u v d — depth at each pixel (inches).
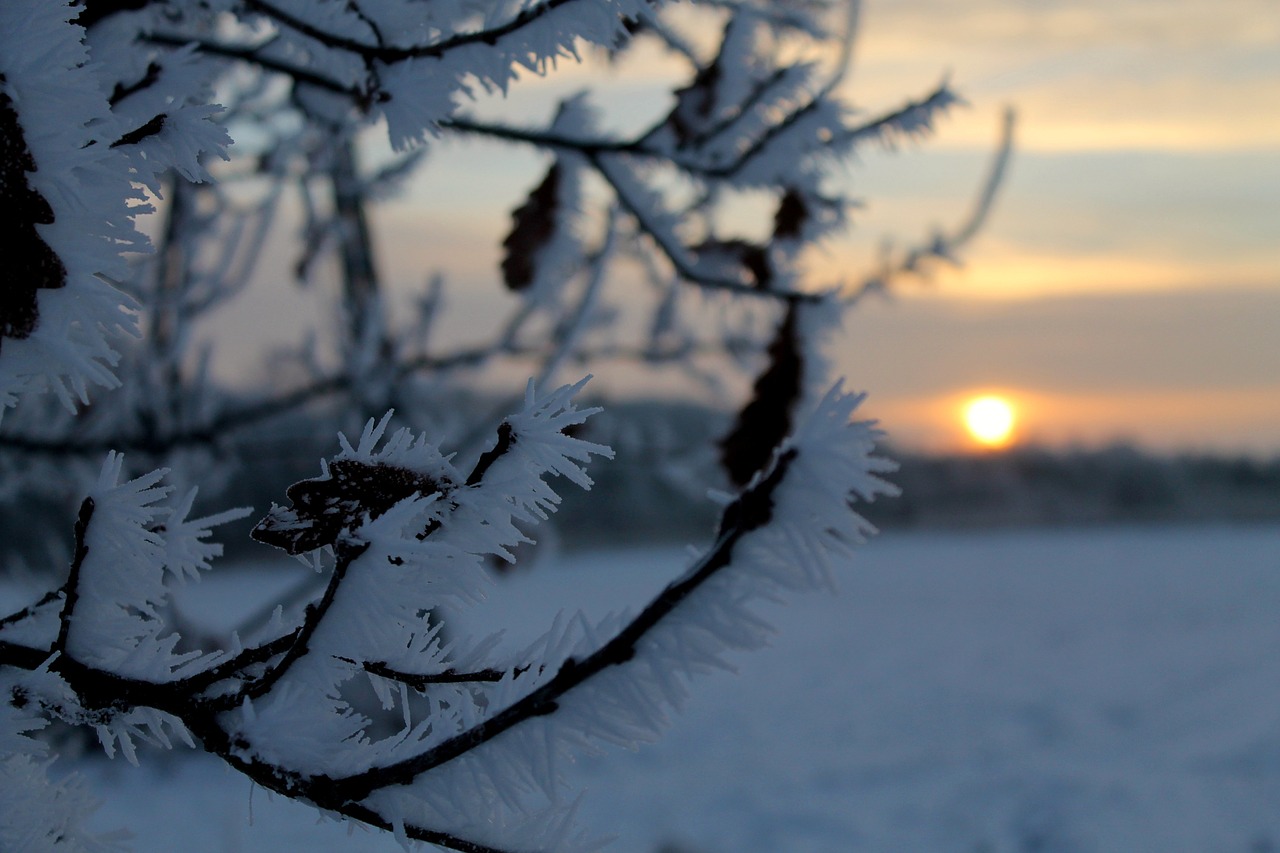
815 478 20.3
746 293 78.6
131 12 51.8
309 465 170.4
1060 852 277.0
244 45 65.4
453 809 26.8
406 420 154.8
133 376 141.0
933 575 1088.8
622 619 24.8
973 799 330.0
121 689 28.6
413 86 44.2
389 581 26.6
